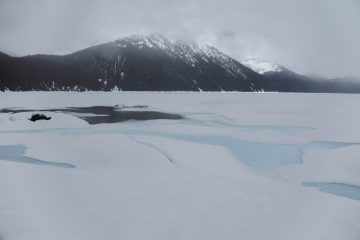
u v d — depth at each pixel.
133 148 29.55
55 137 37.75
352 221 14.20
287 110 82.38
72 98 144.38
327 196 18.02
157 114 78.25
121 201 15.16
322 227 13.44
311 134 44.47
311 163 28.53
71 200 14.59
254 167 27.52
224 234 12.36
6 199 13.88
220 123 59.66
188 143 34.09
